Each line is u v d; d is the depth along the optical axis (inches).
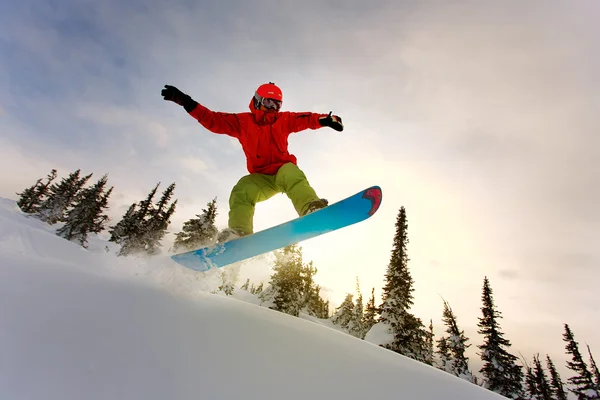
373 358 98.4
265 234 123.1
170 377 52.1
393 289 778.2
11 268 71.5
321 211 116.9
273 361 69.9
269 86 143.4
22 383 40.9
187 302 88.3
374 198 114.3
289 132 145.7
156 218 1136.2
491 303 895.1
